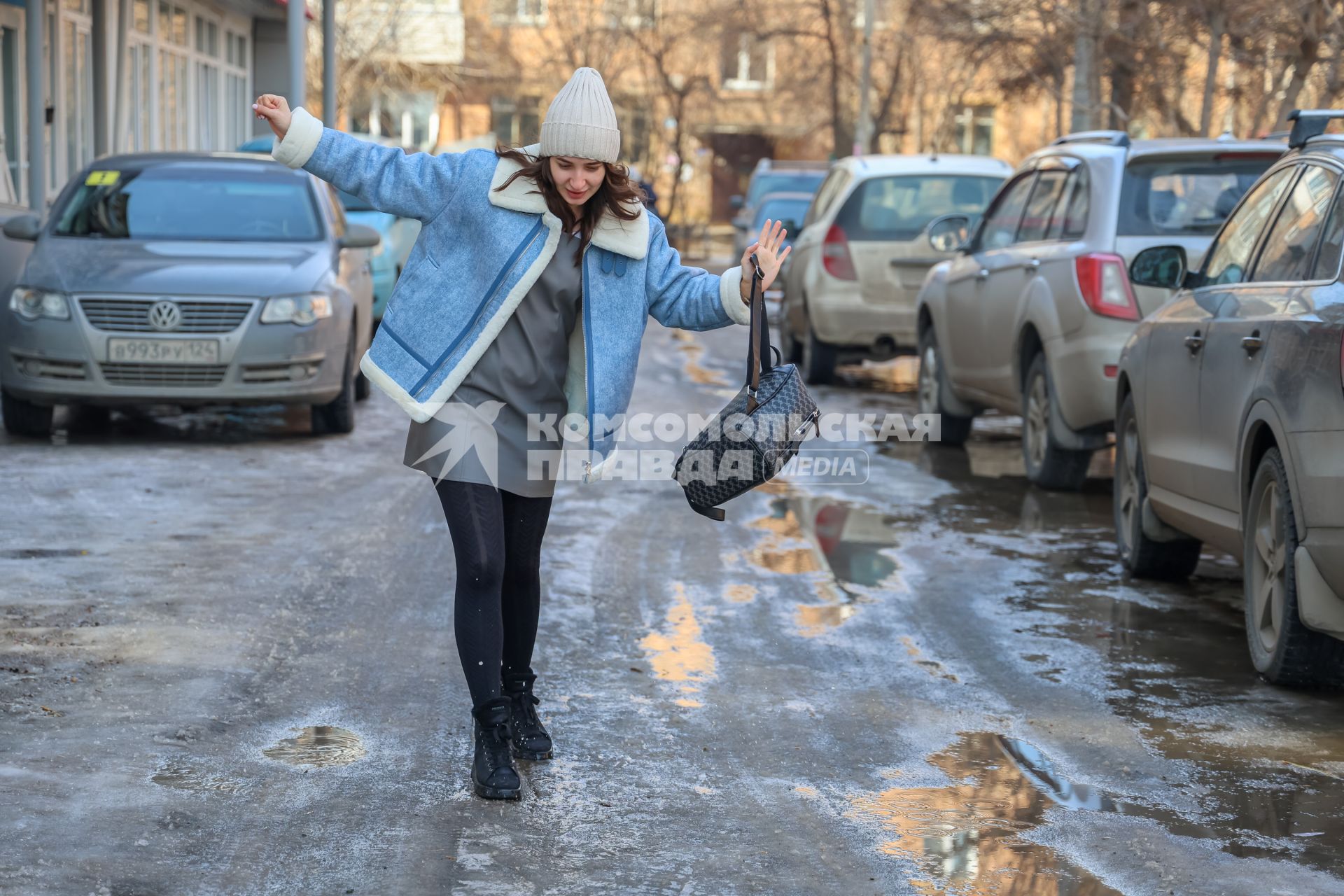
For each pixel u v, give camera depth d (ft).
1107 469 40.04
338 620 22.67
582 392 16.43
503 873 14.01
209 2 97.09
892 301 54.34
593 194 15.87
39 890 13.08
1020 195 39.86
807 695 19.89
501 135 196.85
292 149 15.84
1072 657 21.95
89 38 74.90
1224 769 17.30
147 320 38.27
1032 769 17.28
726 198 209.87
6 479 33.04
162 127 88.28
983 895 13.75
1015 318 36.60
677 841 14.93
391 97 185.78
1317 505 18.84
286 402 39.60
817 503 33.76
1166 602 25.48
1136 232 32.99
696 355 67.41
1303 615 19.33
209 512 30.42
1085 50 68.59
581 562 27.09
